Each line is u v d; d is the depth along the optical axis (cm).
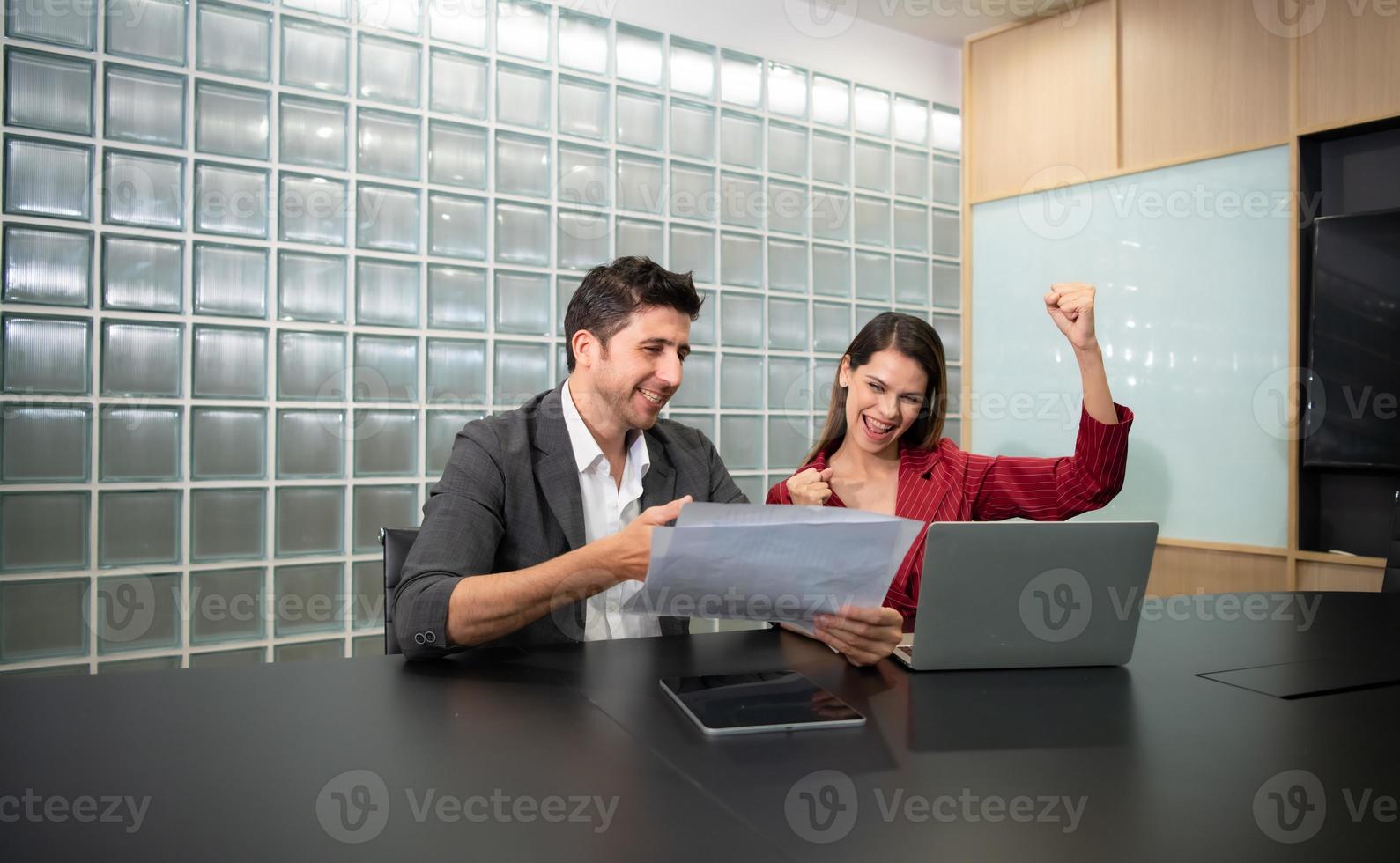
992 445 333
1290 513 255
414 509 256
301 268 241
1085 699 88
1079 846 55
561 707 83
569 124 280
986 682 94
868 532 88
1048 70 318
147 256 222
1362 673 98
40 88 210
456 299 262
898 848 55
